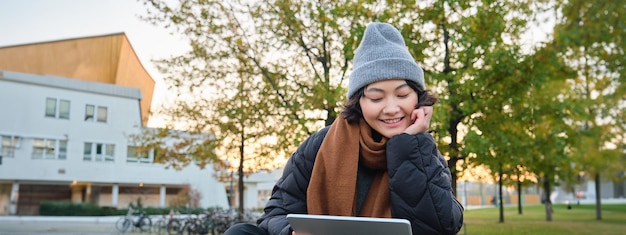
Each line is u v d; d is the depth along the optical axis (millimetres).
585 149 12047
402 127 1659
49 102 36938
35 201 37656
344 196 1653
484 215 28219
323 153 1720
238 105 11453
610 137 11562
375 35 1741
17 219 31422
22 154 35500
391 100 1630
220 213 18031
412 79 1654
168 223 18266
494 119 9117
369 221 1272
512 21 8781
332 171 1678
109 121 38812
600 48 8477
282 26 9719
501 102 9008
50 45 40469
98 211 35688
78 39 40969
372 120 1660
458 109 9047
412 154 1571
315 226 1396
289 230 1566
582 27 8258
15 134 35281
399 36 1818
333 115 8633
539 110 9320
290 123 10039
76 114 37719
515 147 9547
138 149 14172
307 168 1831
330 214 1685
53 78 37188
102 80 41938
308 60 10234
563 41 8188
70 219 32250
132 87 40375
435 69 9031
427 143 1602
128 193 41062
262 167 13094
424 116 1646
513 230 16031
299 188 1835
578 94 10125
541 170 16734
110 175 38188
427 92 1733
